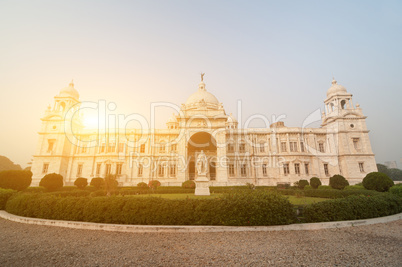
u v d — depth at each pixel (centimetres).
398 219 1389
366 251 811
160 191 3400
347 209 1270
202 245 881
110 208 1212
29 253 793
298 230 1112
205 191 2923
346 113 5753
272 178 5456
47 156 5278
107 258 741
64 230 1133
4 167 8669
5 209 1631
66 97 5741
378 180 2292
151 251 812
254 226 1119
